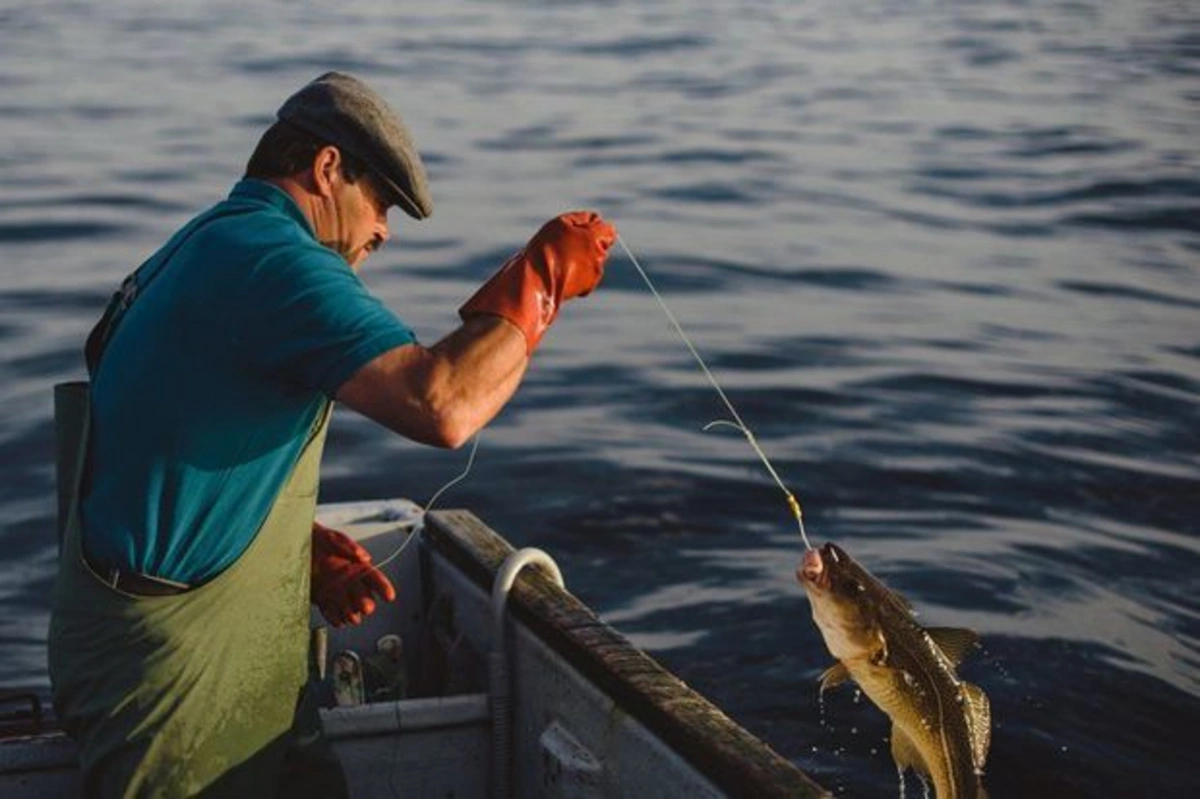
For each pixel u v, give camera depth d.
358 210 3.10
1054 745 6.23
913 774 5.99
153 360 2.90
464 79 24.52
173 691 3.03
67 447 3.32
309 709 3.34
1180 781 6.01
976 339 11.88
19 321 11.62
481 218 15.53
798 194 17.14
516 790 3.91
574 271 2.97
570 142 19.75
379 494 8.80
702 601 7.47
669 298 12.88
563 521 8.43
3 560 7.80
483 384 2.80
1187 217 16.44
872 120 21.97
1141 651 7.00
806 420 10.02
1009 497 8.79
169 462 2.90
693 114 22.00
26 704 6.25
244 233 2.89
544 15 33.78
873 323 12.28
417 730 3.83
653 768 3.28
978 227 15.85
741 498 8.74
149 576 2.95
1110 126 21.70
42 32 29.77
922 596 7.53
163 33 29.75
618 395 10.47
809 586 2.73
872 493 8.83
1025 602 7.47
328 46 27.94
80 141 19.11
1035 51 29.75
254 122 20.61
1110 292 13.40
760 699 6.53
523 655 3.83
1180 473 9.13
